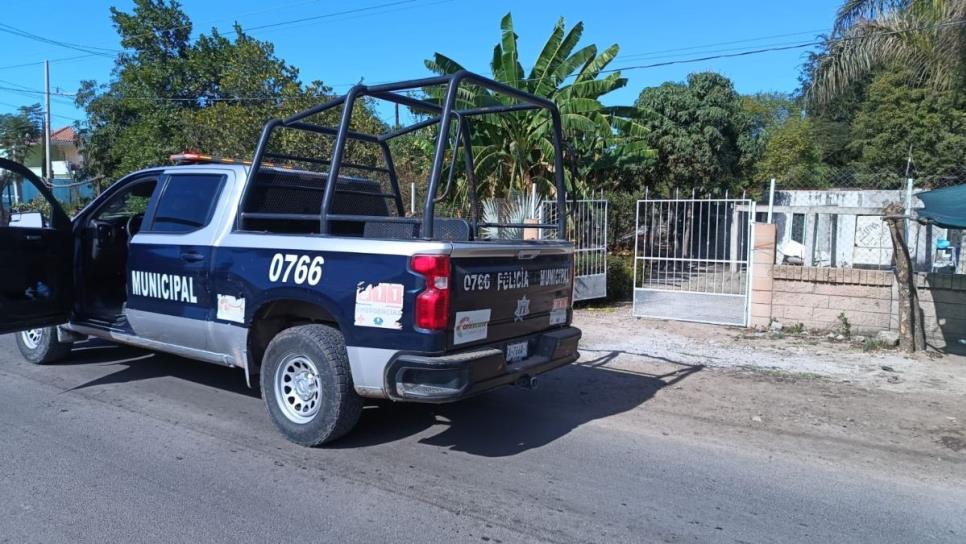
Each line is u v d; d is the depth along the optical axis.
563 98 14.91
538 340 5.21
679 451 5.02
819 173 29.17
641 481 4.44
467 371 4.25
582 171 16.61
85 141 29.61
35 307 6.09
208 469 4.46
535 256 5.09
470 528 3.72
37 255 6.10
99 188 24.08
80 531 3.60
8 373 6.80
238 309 5.12
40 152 38.53
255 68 17.80
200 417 5.50
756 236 9.73
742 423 5.70
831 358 8.05
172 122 23.56
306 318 5.30
